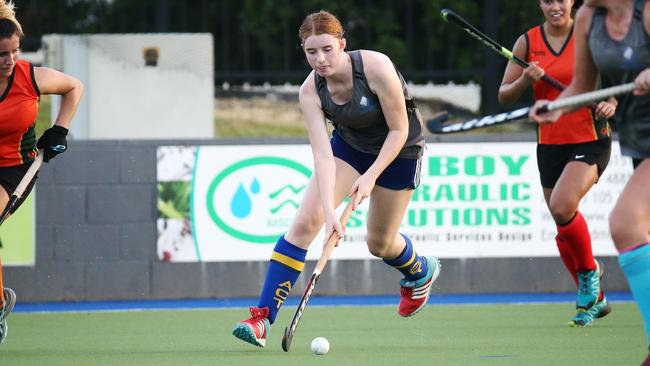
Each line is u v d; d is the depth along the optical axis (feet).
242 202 113.91
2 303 69.92
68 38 136.05
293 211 113.80
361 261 114.73
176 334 80.89
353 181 67.41
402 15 162.40
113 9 148.66
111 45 136.56
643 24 50.72
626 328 80.79
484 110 141.38
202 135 137.80
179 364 63.87
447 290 114.21
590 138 79.66
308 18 62.08
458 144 113.91
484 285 114.42
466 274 114.32
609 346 70.95
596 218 113.91
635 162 53.62
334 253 114.42
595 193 113.80
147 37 136.87
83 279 114.11
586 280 81.56
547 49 81.15
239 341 75.51
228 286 114.32
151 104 137.28
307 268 114.01
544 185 83.82
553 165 82.38
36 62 139.13
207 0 158.92
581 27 53.11
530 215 114.73
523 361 64.44
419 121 67.82
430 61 135.74
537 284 114.83
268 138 114.01
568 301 106.22
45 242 113.91
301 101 65.10
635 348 69.92
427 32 160.66
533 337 76.28
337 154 67.67
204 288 114.21
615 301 104.94
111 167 114.32
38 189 113.91
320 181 63.67
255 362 64.18
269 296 67.10
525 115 53.26
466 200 114.11
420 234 113.80
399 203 68.85
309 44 61.62
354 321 89.15
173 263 114.32
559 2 78.95
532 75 78.43
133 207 114.32
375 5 160.97
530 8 150.10
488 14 132.98
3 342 76.79
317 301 108.99
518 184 114.42
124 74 136.98
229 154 113.91
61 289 113.80
